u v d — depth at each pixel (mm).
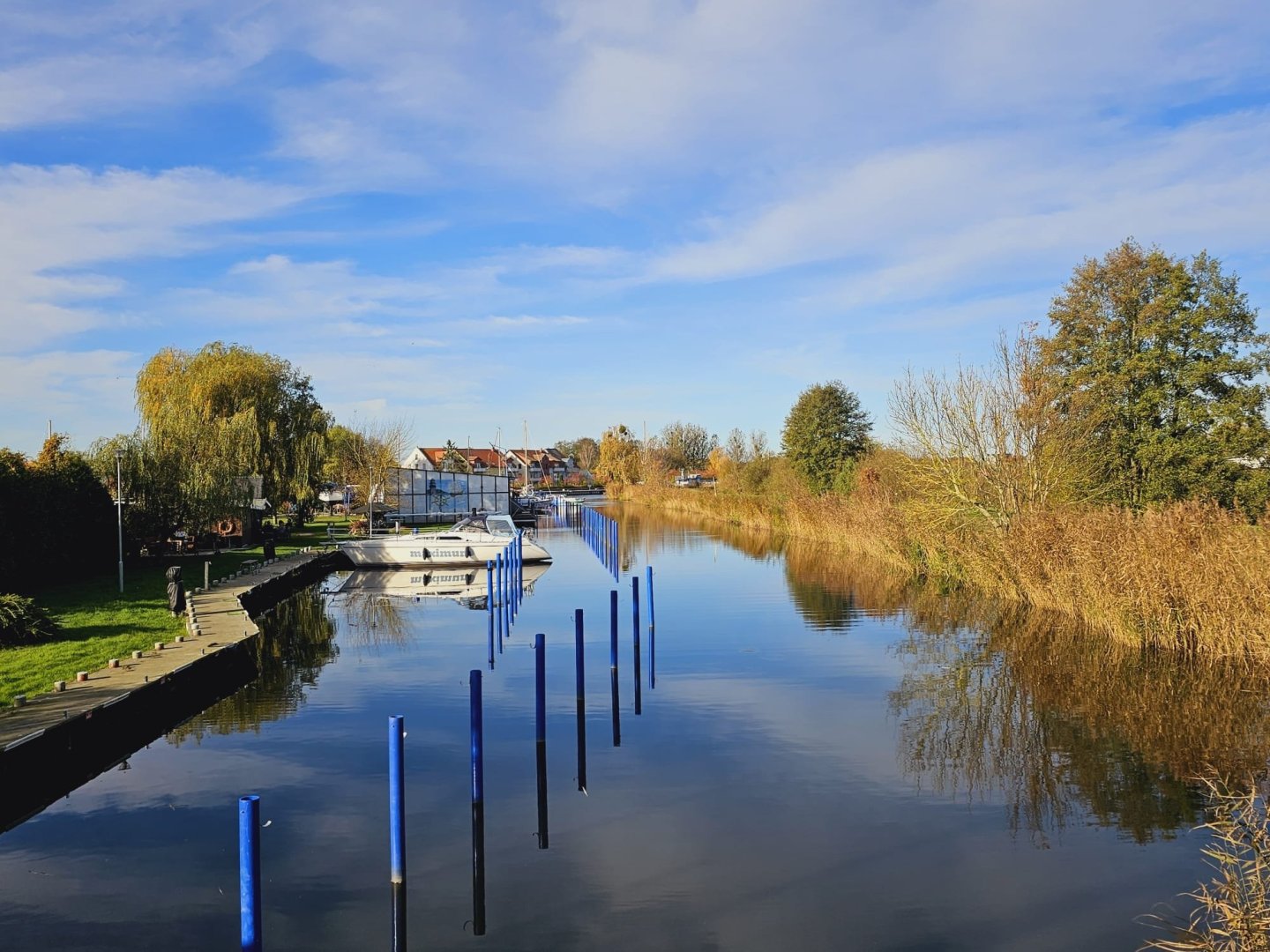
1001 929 6449
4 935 6539
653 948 6254
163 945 6387
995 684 13539
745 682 13875
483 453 115562
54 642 14992
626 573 29047
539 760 9891
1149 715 11742
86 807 9117
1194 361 25703
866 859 7645
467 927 6566
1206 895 6078
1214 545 14508
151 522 28922
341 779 9805
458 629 19734
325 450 43625
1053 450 22172
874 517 30234
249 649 15891
